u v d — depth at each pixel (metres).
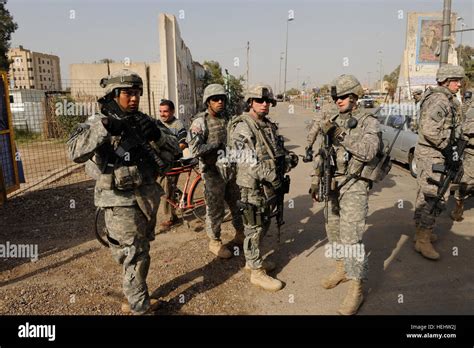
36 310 3.00
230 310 3.01
